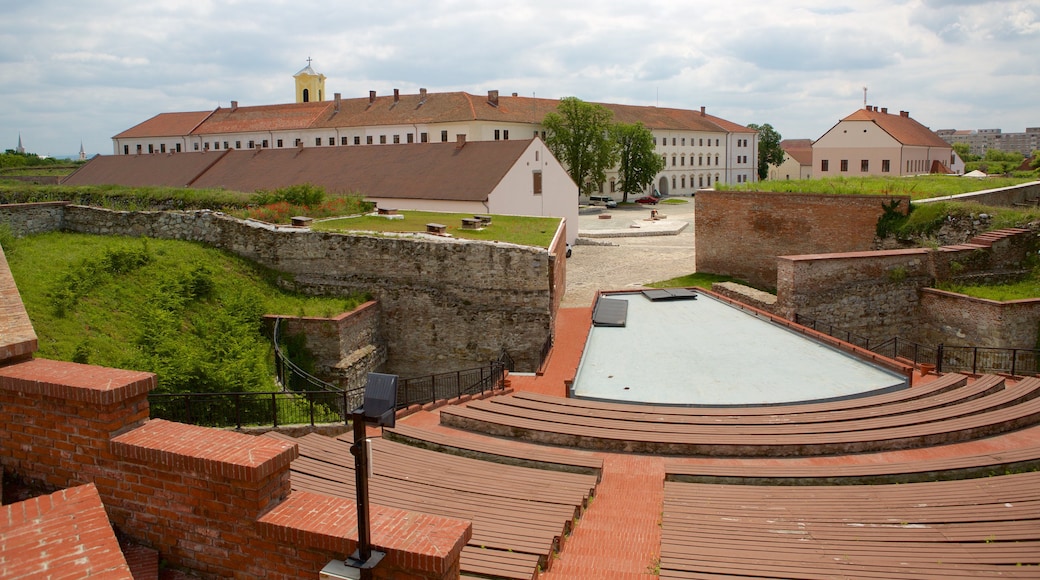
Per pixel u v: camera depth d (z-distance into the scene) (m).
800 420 15.49
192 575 7.03
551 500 11.14
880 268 26.56
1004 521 10.01
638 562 9.47
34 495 7.50
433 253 24.17
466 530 6.49
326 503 6.96
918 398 17.06
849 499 11.19
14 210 23.39
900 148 68.06
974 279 27.22
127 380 7.46
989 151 123.12
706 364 20.50
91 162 51.34
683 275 38.22
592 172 77.44
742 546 9.39
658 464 13.73
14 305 9.88
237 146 79.75
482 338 24.11
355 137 74.69
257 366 17.48
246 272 24.45
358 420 5.91
